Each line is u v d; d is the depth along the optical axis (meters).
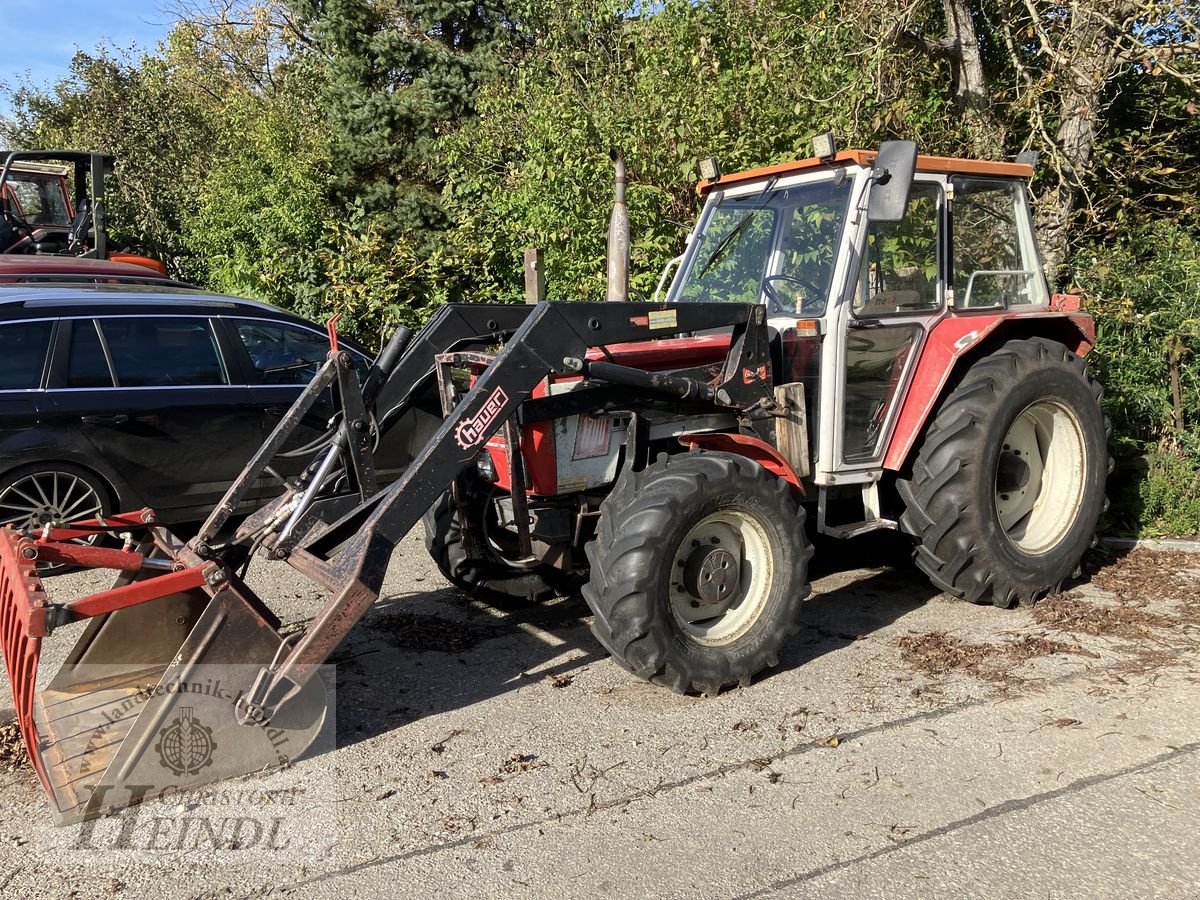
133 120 17.83
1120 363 6.29
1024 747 3.39
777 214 4.72
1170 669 4.03
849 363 4.43
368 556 3.31
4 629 3.35
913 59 8.35
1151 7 6.60
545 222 8.30
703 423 4.37
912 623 4.65
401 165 16.38
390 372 4.23
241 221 11.33
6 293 5.82
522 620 4.84
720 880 2.69
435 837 2.94
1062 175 7.36
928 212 4.65
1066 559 4.85
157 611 3.63
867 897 2.60
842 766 3.30
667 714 3.74
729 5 7.84
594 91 8.40
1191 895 2.58
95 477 5.70
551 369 3.68
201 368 6.09
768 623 3.97
